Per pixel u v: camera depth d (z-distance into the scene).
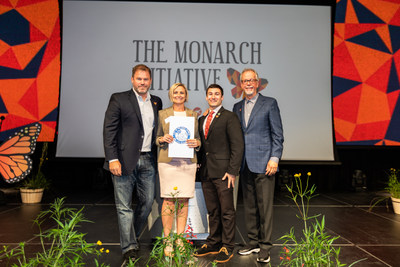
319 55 5.53
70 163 5.91
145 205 2.54
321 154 5.46
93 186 5.81
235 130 2.36
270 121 2.42
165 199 2.46
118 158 2.37
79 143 5.42
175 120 2.37
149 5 5.50
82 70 5.45
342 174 6.07
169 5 5.51
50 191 5.38
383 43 5.66
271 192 2.41
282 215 3.95
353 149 6.05
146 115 2.48
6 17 5.58
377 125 5.64
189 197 2.42
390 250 2.64
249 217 2.55
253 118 2.46
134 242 2.46
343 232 3.19
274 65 5.50
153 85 5.46
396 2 5.64
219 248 2.50
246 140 2.46
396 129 5.63
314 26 5.54
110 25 5.48
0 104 5.54
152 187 2.53
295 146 5.46
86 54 5.46
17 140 2.77
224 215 2.39
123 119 2.38
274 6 5.54
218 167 2.36
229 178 2.33
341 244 2.79
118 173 2.30
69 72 5.45
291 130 5.46
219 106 2.48
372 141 5.66
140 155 2.44
